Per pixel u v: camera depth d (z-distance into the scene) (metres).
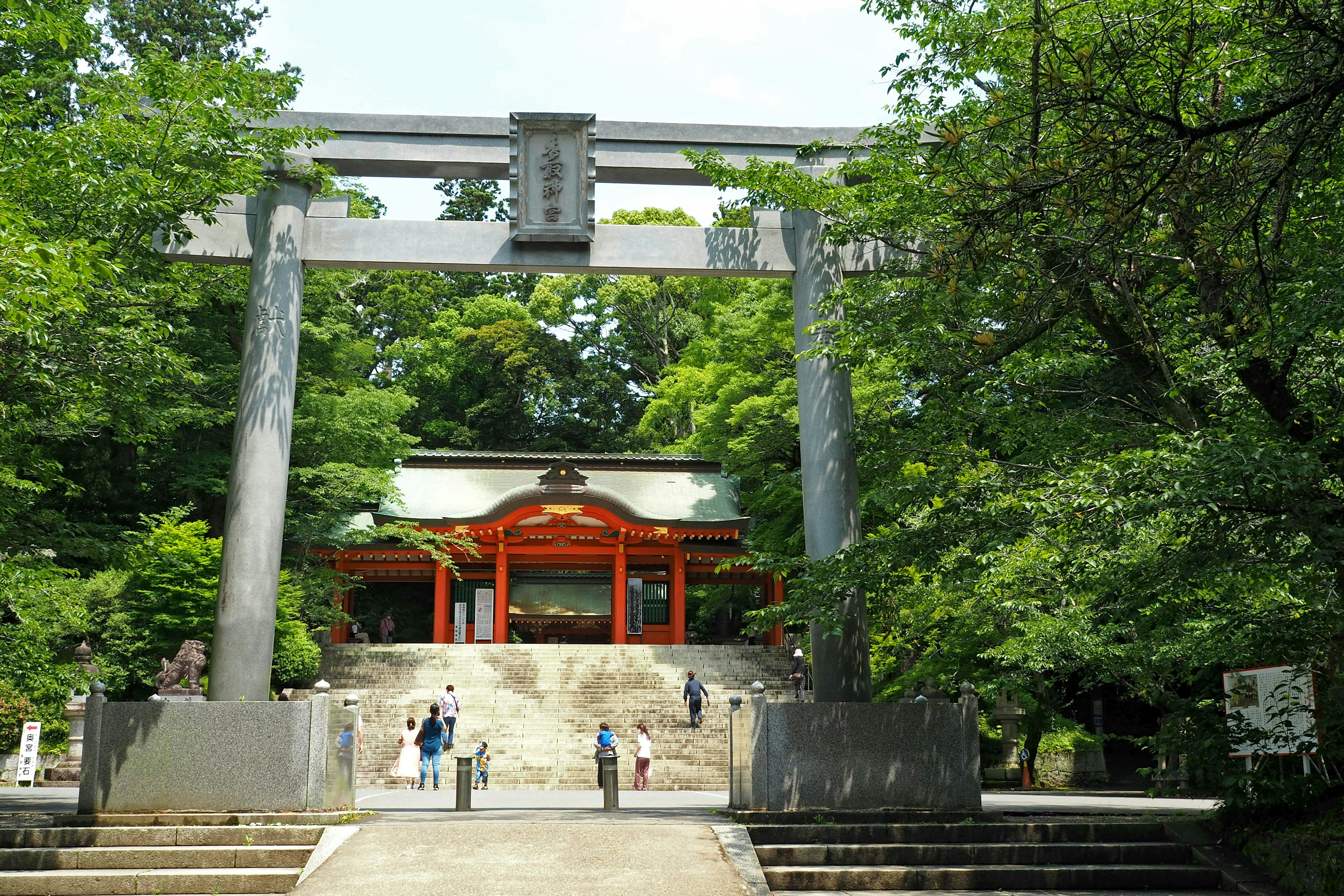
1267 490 7.17
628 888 7.66
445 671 26.53
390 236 12.51
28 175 9.49
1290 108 6.68
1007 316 9.67
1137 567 9.00
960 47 9.20
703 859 8.50
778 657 28.03
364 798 15.19
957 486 10.41
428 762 17.58
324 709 10.52
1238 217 7.63
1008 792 20.66
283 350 12.01
